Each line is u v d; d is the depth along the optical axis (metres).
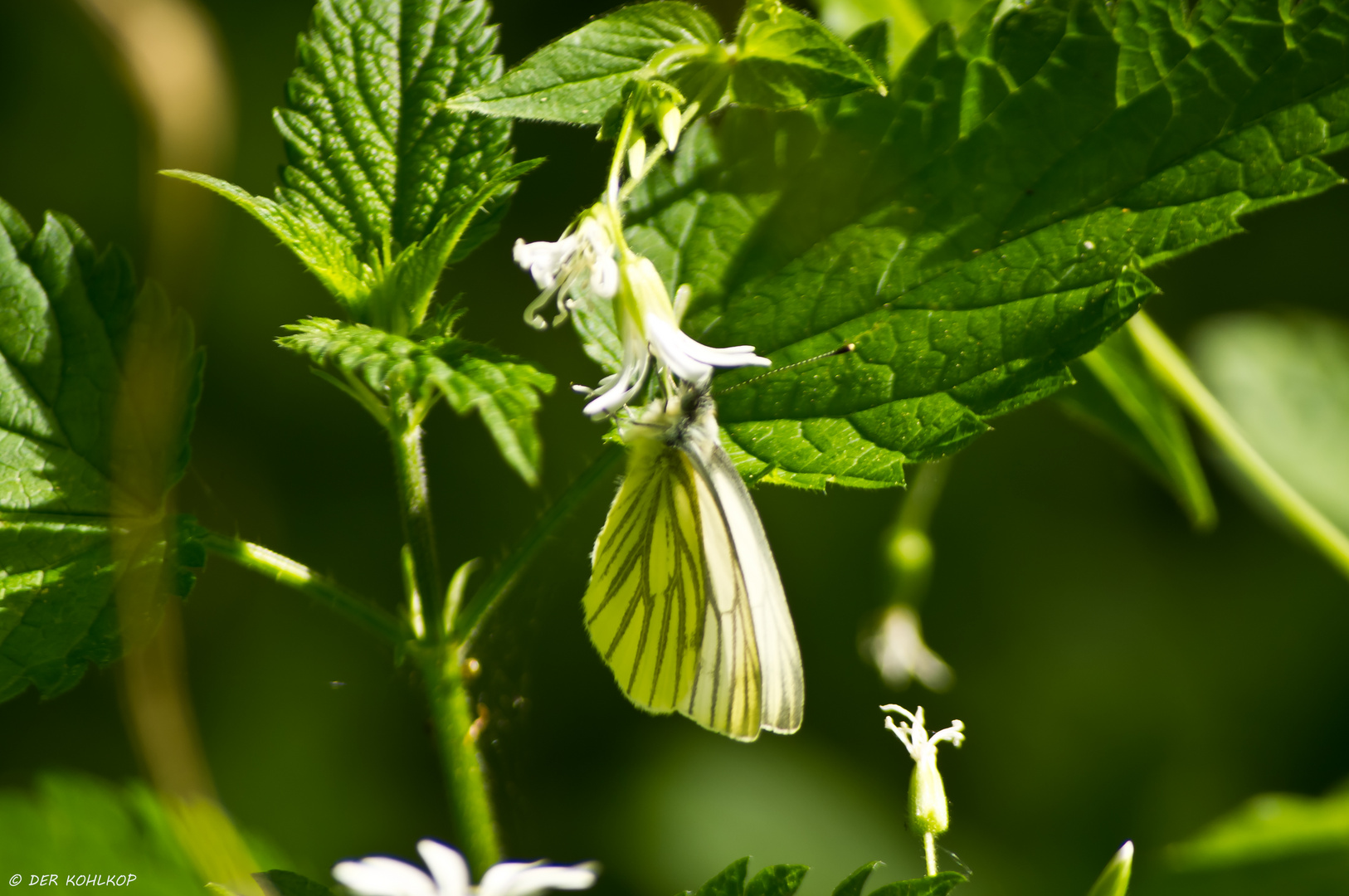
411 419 0.65
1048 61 0.65
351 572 0.77
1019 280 0.65
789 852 0.74
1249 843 0.69
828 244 0.66
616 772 0.75
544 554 0.75
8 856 0.64
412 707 0.76
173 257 0.65
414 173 0.65
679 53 0.65
